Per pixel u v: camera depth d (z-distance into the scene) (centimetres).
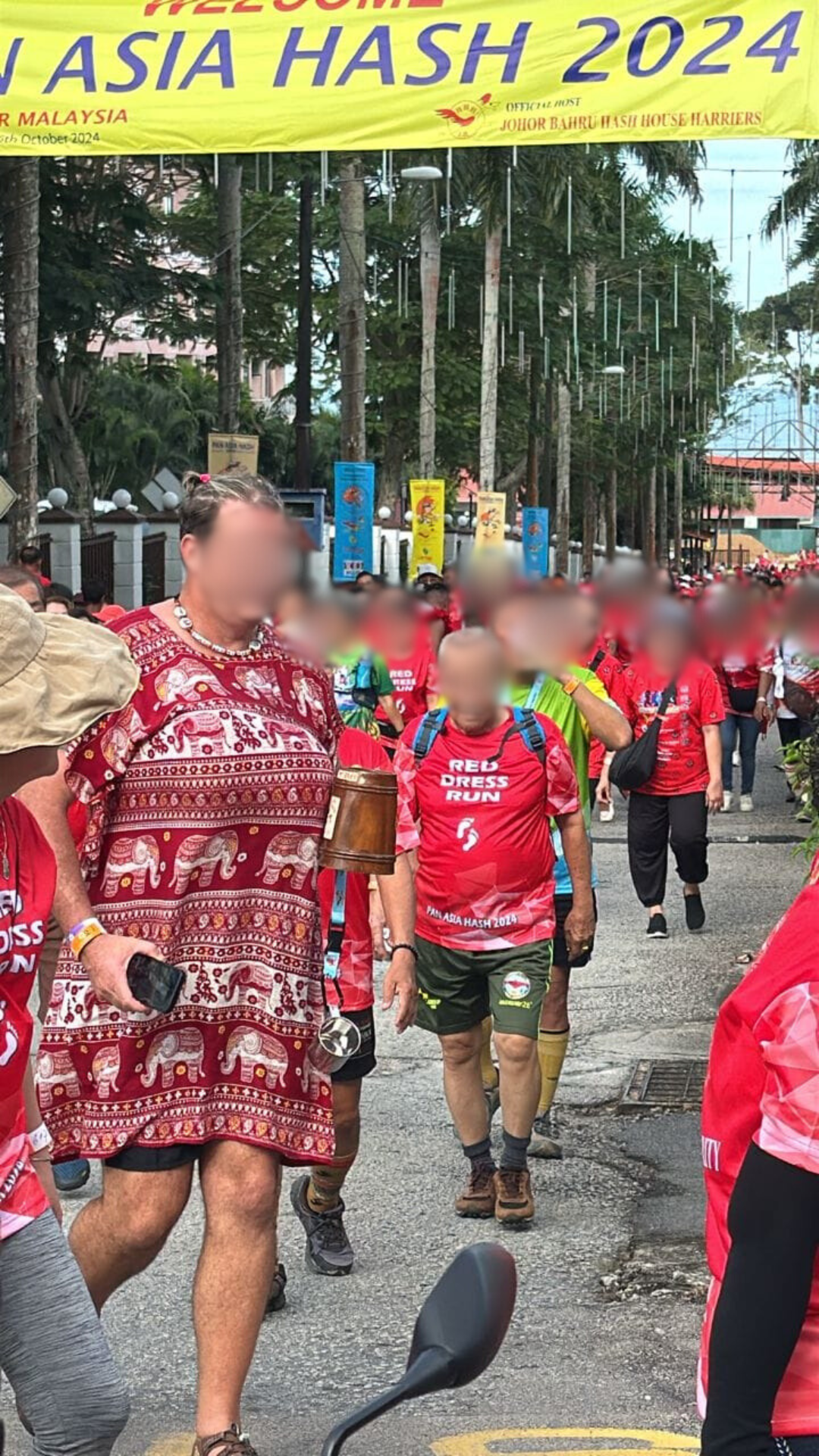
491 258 3906
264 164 2780
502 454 5647
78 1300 306
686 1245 583
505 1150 607
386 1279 555
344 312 3195
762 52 1052
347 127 1091
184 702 394
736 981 988
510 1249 581
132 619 403
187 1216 610
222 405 3102
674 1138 707
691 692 1085
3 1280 301
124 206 2500
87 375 3331
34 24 1098
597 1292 543
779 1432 220
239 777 394
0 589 286
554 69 1068
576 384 6028
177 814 392
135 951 377
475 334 4656
